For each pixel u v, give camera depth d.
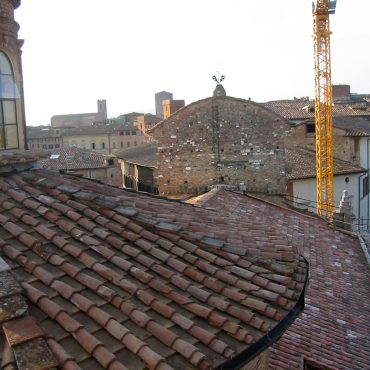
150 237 6.75
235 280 6.30
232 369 4.92
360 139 40.81
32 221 6.21
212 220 8.57
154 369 4.45
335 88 74.44
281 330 5.74
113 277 5.59
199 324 5.36
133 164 41.81
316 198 34.91
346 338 11.23
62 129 103.69
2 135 7.88
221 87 27.30
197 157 25.72
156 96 126.88
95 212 6.88
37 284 5.21
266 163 25.59
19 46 8.30
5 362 4.04
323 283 14.25
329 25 40.00
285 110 48.47
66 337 4.59
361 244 19.12
